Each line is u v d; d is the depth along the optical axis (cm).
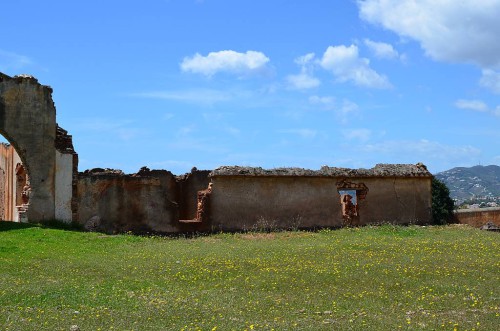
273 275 1758
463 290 1566
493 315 1295
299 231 3094
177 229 2994
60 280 1658
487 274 1788
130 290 1544
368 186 3350
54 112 2970
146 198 2980
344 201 3353
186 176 3469
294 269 1844
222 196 3078
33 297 1415
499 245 2434
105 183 2950
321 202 3244
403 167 3481
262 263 1966
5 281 1619
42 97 2948
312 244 2512
